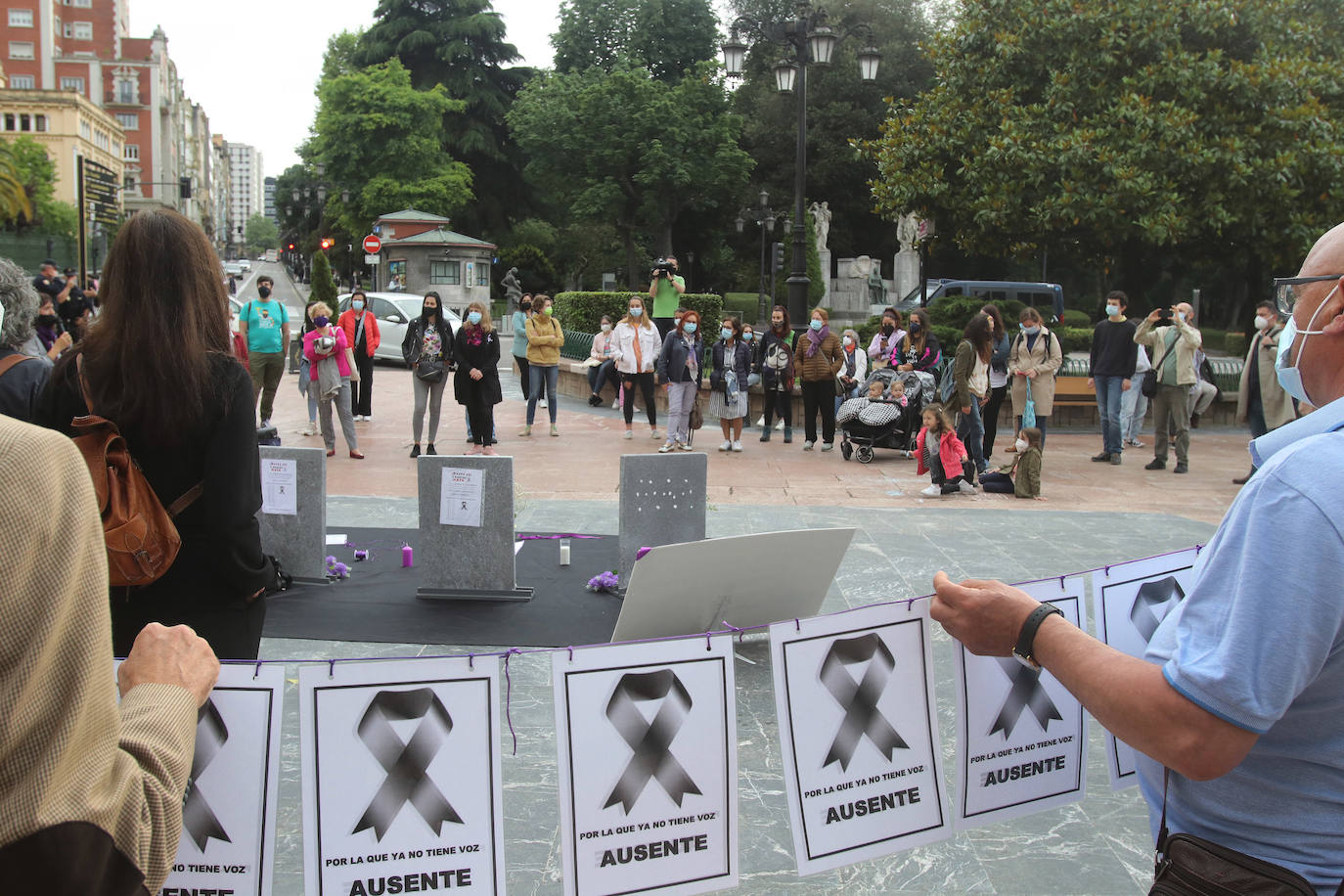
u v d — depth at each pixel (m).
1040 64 17.78
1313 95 17.03
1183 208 16.81
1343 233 1.56
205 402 2.34
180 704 1.50
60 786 1.12
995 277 45.50
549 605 5.64
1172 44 17.02
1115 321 11.73
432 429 11.30
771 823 3.45
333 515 8.03
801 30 16.59
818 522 8.09
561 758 1.99
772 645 2.05
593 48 54.94
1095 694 1.52
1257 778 1.47
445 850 1.99
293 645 5.01
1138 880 3.13
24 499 1.12
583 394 17.27
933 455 9.56
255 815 1.93
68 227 57.19
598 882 2.02
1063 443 13.61
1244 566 1.37
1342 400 1.48
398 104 50.59
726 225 52.28
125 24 107.94
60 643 1.14
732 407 12.12
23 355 3.54
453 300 37.16
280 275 85.06
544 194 58.38
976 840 3.38
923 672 2.20
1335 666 1.39
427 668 1.96
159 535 2.35
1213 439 14.25
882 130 20.58
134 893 1.23
